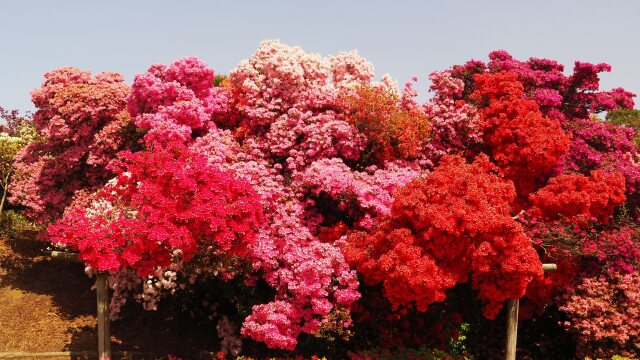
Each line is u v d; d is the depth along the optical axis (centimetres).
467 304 1192
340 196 1125
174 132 1244
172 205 942
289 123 1313
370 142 1275
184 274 1090
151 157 985
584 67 1524
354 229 1136
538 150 1216
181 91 1358
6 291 1287
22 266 1400
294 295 1057
